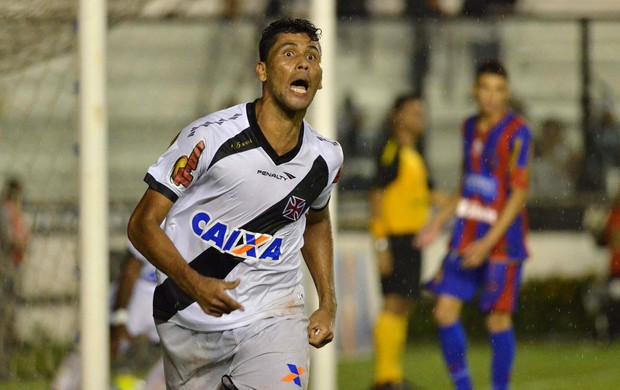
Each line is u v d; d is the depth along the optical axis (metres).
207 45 38.59
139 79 38.38
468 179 24.81
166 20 38.19
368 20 40.25
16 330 26.12
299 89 13.15
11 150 31.66
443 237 34.59
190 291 12.55
